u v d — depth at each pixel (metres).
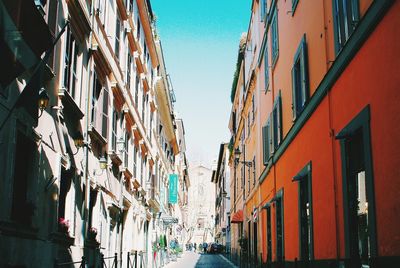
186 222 96.06
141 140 26.67
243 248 31.48
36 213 10.05
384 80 7.96
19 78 8.84
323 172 12.04
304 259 14.34
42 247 10.45
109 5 18.33
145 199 29.11
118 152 19.77
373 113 8.46
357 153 9.70
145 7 26.17
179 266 35.66
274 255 19.72
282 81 18.11
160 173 40.22
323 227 11.98
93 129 14.92
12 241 8.62
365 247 9.19
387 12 7.82
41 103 9.25
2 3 6.55
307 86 13.87
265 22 22.38
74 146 13.22
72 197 12.96
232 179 48.59
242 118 36.06
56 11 11.26
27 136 9.43
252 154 29.02
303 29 14.48
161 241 37.31
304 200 14.67
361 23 8.93
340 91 10.61
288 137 16.62
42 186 10.48
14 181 9.30
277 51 18.95
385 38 7.91
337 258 10.71
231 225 48.75
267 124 22.17
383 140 7.99
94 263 15.42
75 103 12.70
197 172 122.31
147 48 29.91
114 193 19.28
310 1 13.54
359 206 9.55
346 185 10.02
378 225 8.15
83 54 14.14
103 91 16.62
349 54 9.70
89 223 15.85
